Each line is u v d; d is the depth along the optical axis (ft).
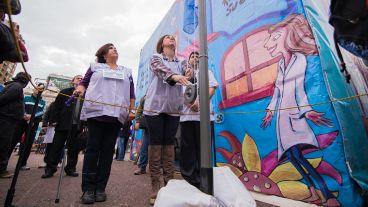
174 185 4.79
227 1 12.00
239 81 10.35
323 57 7.22
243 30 10.55
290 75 8.07
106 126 8.05
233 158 10.07
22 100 10.89
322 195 6.63
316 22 7.84
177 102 7.95
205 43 5.36
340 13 4.16
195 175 7.63
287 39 8.39
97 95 7.81
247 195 4.77
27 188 9.02
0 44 4.64
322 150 6.79
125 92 8.49
